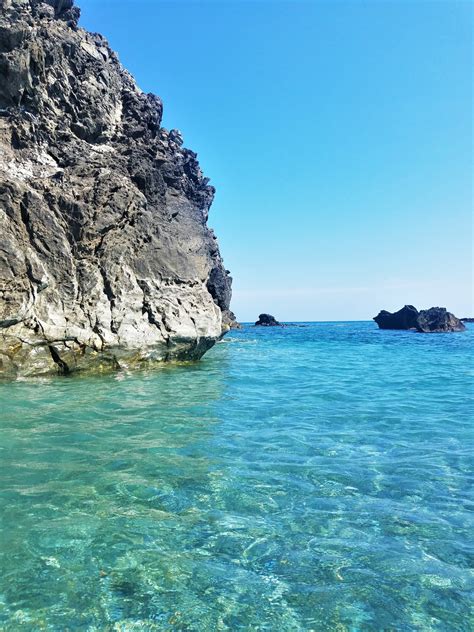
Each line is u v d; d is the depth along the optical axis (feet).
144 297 60.54
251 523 18.35
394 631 12.64
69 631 12.33
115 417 34.53
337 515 19.16
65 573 14.79
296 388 50.47
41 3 69.97
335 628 12.71
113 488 21.33
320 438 30.25
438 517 19.11
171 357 63.72
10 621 12.58
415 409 39.75
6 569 14.90
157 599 13.73
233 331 249.34
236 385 51.49
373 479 23.15
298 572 15.17
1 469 23.25
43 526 17.65
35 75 63.46
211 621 12.88
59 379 49.83
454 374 64.28
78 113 69.05
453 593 14.25
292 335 202.39
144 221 64.59
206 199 111.86
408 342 149.28
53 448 26.76
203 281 77.46
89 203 58.13
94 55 74.95
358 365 76.13
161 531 17.54
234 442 28.99
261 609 13.41
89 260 56.03
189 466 24.47
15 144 60.90
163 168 80.38
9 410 35.42
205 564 15.48
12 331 47.60
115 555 15.85
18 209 52.06
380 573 15.20
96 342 53.16
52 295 51.55
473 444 29.25
